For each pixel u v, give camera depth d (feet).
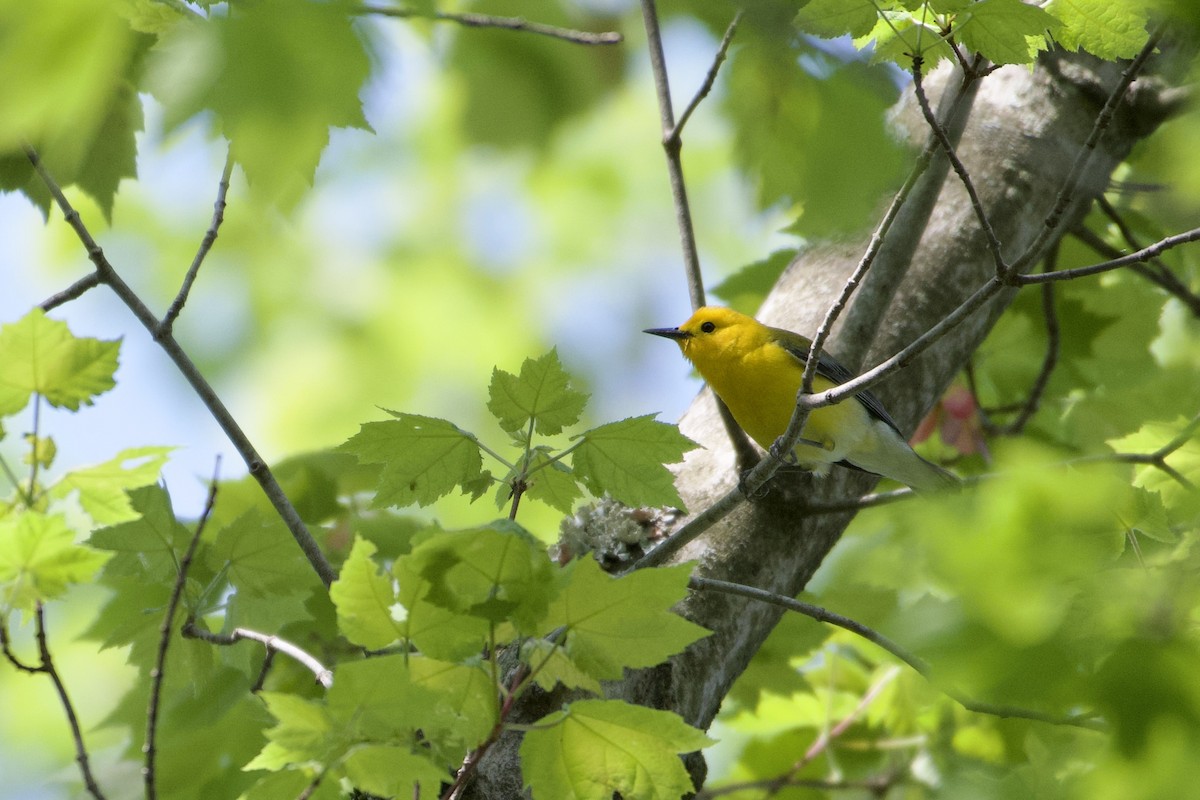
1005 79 29.71
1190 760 11.15
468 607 15.01
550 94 23.43
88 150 22.39
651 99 56.34
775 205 14.61
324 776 14.83
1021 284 19.02
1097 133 18.43
